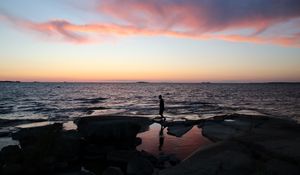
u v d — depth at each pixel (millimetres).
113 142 16734
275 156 10078
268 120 22703
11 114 37469
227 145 12000
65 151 13820
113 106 50062
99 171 12336
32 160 12086
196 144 17094
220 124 23859
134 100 68125
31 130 16719
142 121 24141
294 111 39781
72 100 66188
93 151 15031
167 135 20125
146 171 11117
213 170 9266
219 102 60688
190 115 34750
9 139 19156
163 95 93562
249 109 43688
